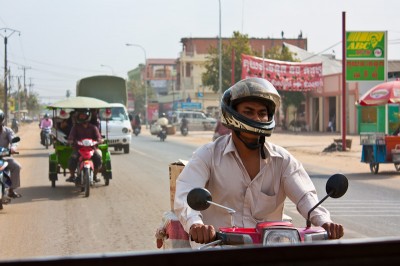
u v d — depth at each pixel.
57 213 11.38
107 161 15.78
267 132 3.85
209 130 64.50
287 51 62.84
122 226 9.86
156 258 1.66
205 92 91.19
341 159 24.95
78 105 15.27
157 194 14.06
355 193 14.09
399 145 18.67
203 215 4.07
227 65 63.12
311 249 1.74
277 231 3.27
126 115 30.02
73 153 14.82
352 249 1.76
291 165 4.03
